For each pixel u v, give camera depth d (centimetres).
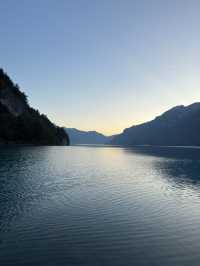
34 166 6022
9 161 6775
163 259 1511
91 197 3044
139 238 1811
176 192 3441
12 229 1925
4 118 17775
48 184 3816
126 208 2580
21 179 4153
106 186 3822
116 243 1719
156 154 14062
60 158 9038
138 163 8156
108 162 8444
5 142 16350
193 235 1883
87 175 5028
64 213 2358
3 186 3544
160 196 3173
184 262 1481
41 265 1418
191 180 4534
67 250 1600
